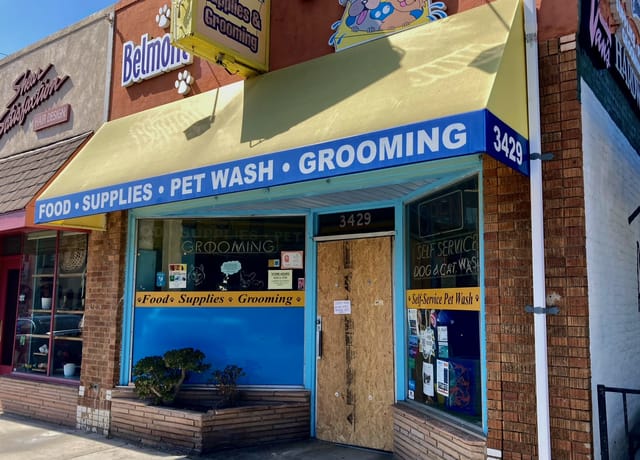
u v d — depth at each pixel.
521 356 4.47
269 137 5.28
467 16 5.02
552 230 4.42
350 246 6.71
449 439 4.90
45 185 7.39
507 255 4.62
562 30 4.60
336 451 6.24
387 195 6.12
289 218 7.16
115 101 8.18
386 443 6.16
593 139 4.80
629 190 6.26
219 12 5.96
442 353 5.47
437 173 5.15
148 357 6.87
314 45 6.21
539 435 4.25
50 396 7.98
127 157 6.70
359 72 5.34
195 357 6.70
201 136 6.09
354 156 4.45
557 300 4.34
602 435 4.18
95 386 7.36
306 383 6.82
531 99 4.50
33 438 7.04
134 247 7.46
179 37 5.77
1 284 9.58
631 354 5.79
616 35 5.75
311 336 6.86
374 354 6.38
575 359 4.24
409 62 4.98
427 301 5.78
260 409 6.52
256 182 5.09
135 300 7.36
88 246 7.90
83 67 8.79
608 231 5.07
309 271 6.96
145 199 5.97
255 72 6.49
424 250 5.89
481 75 4.25
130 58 8.02
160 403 6.75
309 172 4.73
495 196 4.71
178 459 6.05
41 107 9.41
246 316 7.11
